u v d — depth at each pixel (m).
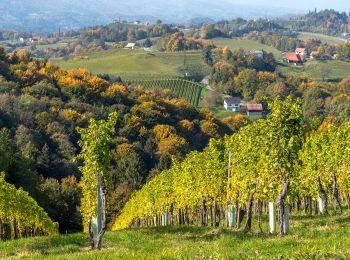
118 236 32.66
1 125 127.94
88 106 164.00
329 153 39.59
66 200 105.62
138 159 133.62
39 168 118.69
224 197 42.34
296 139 24.66
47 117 142.38
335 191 39.88
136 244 27.98
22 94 155.75
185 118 181.88
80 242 31.67
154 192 63.31
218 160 42.50
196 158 46.84
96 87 180.50
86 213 32.16
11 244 29.62
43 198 91.00
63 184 113.44
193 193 46.72
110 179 28.86
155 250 22.17
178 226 37.25
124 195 111.69
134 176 128.50
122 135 154.12
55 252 26.66
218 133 178.62
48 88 165.62
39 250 27.42
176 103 188.88
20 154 99.44
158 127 158.12
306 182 40.53
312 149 41.81
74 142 142.25
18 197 47.50
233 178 37.12
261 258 13.91
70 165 126.50
